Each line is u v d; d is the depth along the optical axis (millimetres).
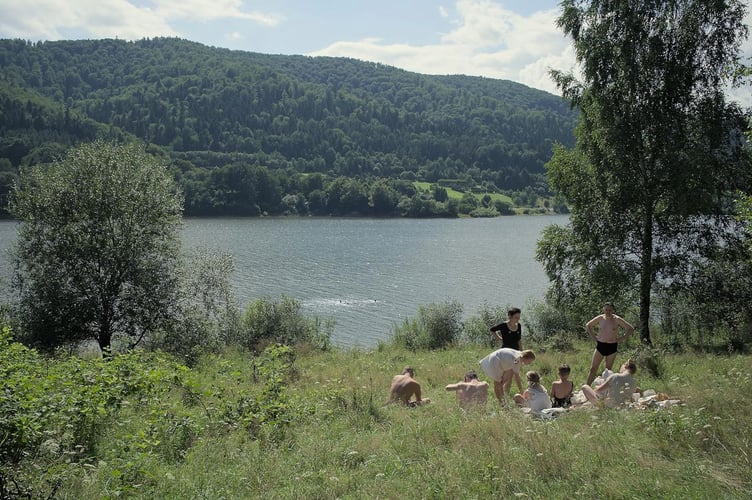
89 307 21344
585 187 21797
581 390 11070
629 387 10094
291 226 123250
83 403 8281
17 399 7332
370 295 46969
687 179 18969
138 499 6094
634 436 7496
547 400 10047
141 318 22062
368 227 126812
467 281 54531
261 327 25500
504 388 11367
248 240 90000
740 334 20344
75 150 22094
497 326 11719
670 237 21062
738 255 20203
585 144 21953
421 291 49000
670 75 20047
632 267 21047
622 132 20109
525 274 59250
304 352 22203
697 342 20594
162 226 22797
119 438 7969
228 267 27797
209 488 6359
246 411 9359
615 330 12719
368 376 14867
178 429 8531
